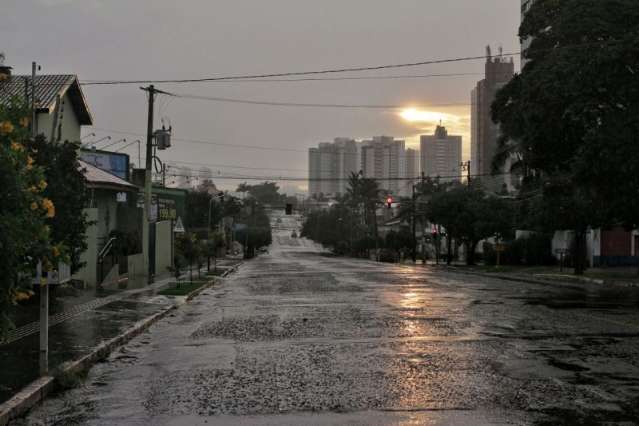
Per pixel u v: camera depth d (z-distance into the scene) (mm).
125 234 30781
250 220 138000
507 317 15617
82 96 30297
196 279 31406
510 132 29516
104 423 6918
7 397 7547
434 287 26031
